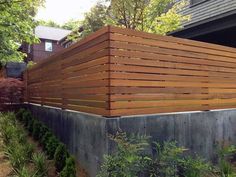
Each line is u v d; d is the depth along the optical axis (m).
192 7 9.62
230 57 5.55
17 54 11.65
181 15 9.70
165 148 3.97
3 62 12.06
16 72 12.51
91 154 4.29
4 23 9.56
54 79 6.42
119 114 3.90
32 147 5.16
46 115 7.07
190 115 4.75
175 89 4.57
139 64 4.11
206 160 4.97
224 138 5.39
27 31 10.42
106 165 3.50
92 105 4.36
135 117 4.02
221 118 5.36
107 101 3.87
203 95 5.04
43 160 4.48
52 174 4.47
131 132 3.96
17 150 4.84
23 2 9.80
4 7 8.96
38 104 8.12
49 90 6.86
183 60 4.70
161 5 9.26
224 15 7.68
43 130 6.12
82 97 4.75
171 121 4.46
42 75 7.57
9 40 10.84
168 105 4.47
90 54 4.42
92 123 4.27
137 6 8.81
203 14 9.05
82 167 4.62
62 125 5.76
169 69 4.48
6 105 9.73
